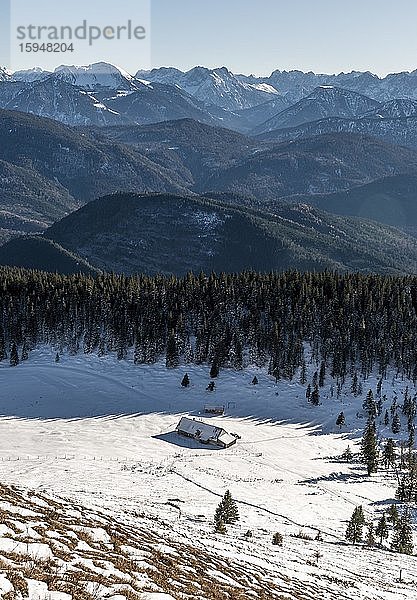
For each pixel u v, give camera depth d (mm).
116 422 121688
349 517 79062
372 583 44000
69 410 127500
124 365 157875
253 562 39844
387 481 99062
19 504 33469
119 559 28047
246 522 67438
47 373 151000
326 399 144375
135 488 77688
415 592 43656
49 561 24828
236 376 153250
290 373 153125
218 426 121688
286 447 114500
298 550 52688
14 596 20453
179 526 50625
